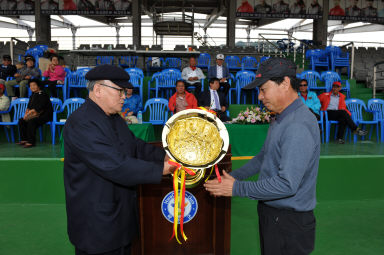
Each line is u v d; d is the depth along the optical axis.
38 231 2.62
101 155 1.10
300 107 1.08
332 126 5.97
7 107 5.32
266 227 1.14
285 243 1.10
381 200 3.45
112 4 13.76
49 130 5.48
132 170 1.08
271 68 1.08
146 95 7.08
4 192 3.27
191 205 1.45
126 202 1.23
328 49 9.48
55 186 3.29
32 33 25.19
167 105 5.55
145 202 1.45
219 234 1.46
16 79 6.09
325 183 3.39
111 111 1.22
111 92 1.18
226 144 1.11
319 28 14.13
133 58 10.67
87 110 1.18
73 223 1.18
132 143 1.37
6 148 4.60
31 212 3.06
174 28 13.10
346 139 5.86
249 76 7.22
